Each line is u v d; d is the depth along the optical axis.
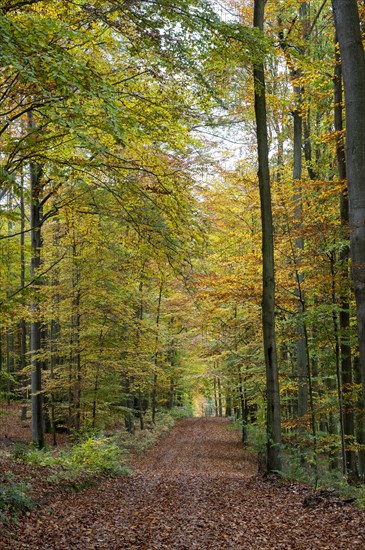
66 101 7.25
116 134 6.74
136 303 20.97
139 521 7.95
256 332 18.61
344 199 12.68
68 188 13.86
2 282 12.58
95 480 11.59
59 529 7.26
